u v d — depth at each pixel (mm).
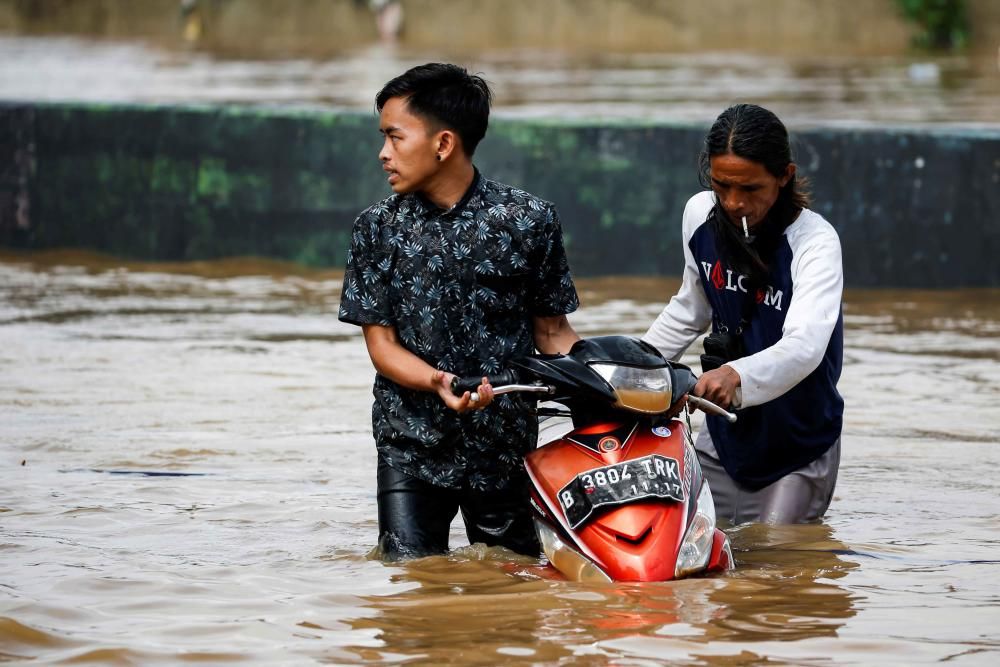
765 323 12367
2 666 8789
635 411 10484
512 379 10586
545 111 47000
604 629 9375
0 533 12461
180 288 29172
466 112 11023
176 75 66875
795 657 8867
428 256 11148
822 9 91750
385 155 11078
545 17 94312
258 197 32094
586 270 30531
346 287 11352
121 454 15805
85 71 69562
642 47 89938
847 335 24312
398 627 9539
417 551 11367
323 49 87688
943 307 27234
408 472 11516
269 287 29391
